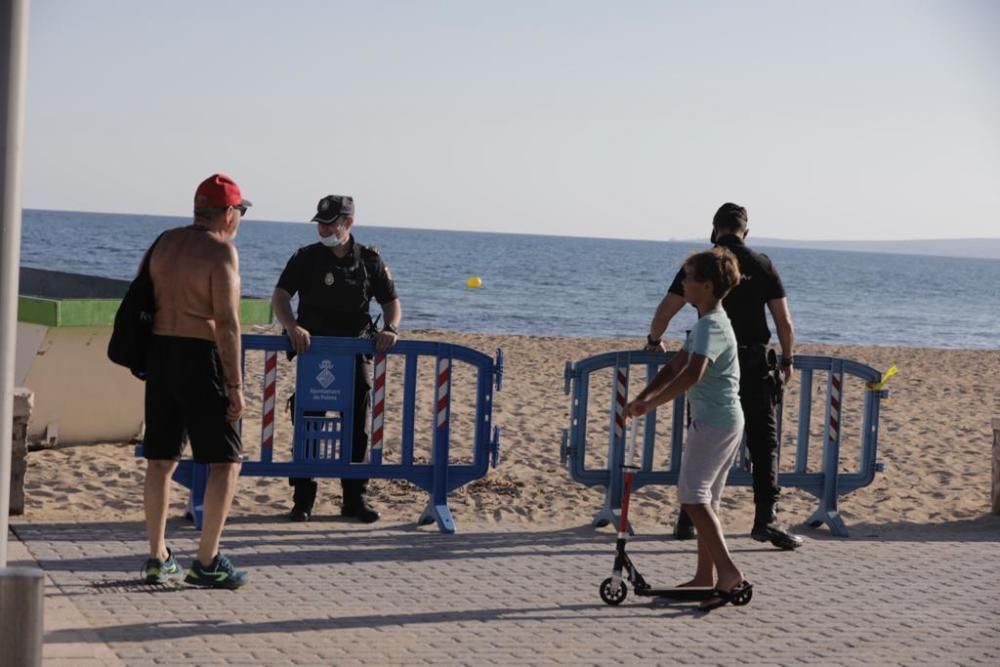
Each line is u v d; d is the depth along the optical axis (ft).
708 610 21.54
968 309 229.45
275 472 26.86
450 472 27.91
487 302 172.24
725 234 26.53
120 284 43.80
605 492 29.35
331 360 26.94
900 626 21.08
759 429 26.40
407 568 23.68
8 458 15.79
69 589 20.77
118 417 35.22
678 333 130.31
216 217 20.97
